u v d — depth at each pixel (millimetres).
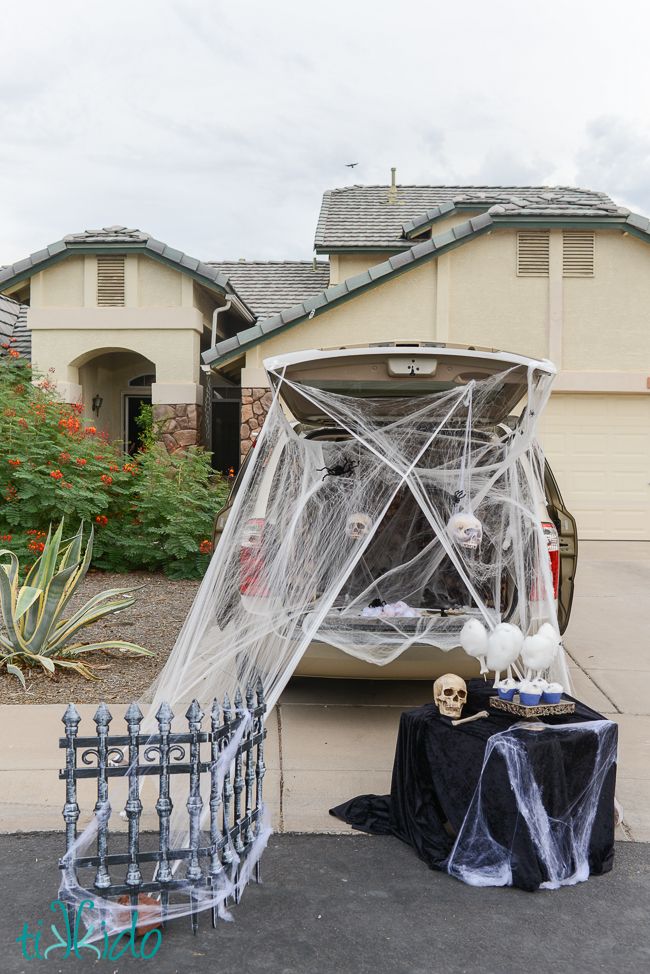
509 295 13109
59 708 5254
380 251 15516
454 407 4895
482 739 3443
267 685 4801
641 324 13109
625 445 13367
